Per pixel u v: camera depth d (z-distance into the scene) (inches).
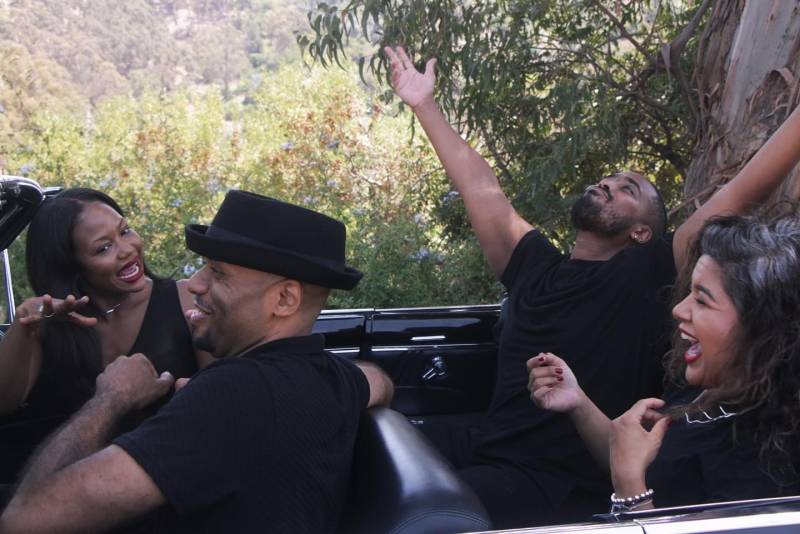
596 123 206.8
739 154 160.2
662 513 69.9
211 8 1975.9
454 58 204.4
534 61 220.5
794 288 76.9
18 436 113.8
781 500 69.8
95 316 110.5
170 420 70.7
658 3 233.1
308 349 81.1
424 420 143.6
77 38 1236.5
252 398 72.9
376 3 194.4
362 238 255.6
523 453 115.6
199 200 318.7
